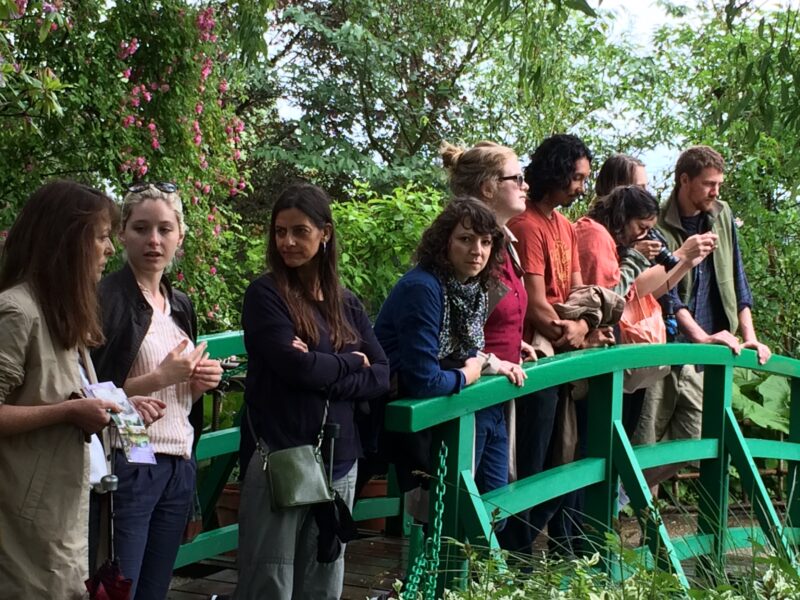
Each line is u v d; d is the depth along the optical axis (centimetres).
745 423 657
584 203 970
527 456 383
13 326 224
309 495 278
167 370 274
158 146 643
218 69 711
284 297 287
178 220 287
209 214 695
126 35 634
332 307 297
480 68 1197
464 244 315
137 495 273
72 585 227
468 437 326
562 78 1084
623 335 426
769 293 780
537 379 349
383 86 1204
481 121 1209
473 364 322
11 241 235
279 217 289
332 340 295
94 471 239
